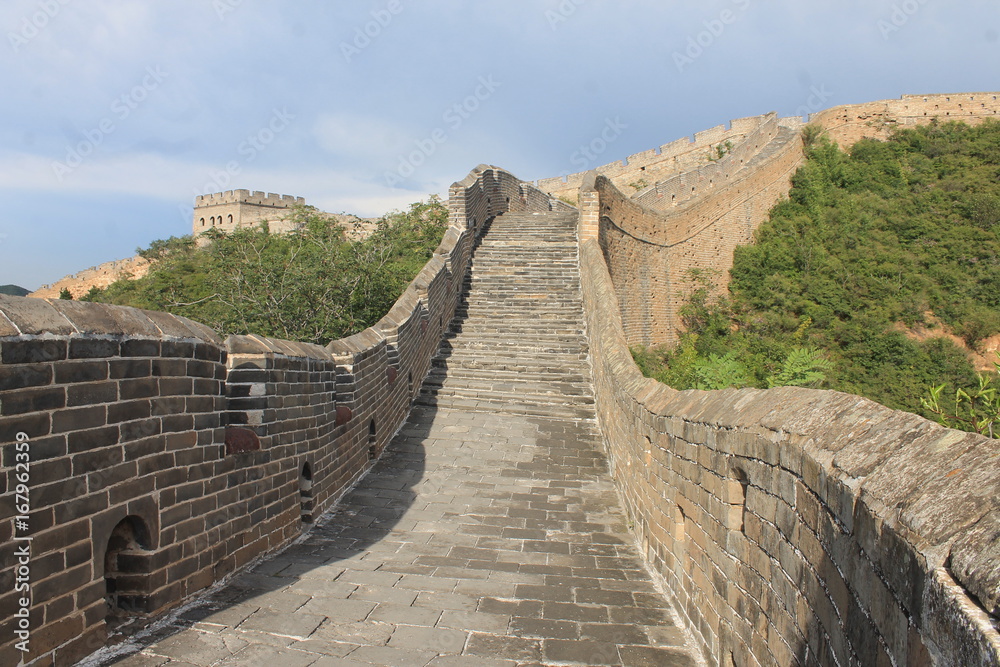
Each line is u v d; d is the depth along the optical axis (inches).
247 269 713.0
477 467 379.6
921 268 1053.8
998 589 59.2
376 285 738.8
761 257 1113.4
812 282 1027.3
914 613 74.2
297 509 259.9
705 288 1013.2
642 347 804.6
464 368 564.1
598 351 480.4
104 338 145.9
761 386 662.5
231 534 204.7
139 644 151.7
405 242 959.0
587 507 319.0
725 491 158.4
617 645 173.2
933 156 1406.3
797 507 117.3
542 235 826.2
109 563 161.3
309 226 1059.9
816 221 1214.9
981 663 58.4
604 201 764.0
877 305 967.6
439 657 158.9
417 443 422.6
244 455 212.8
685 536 194.7
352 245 904.9
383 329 439.2
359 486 341.1
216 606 179.2
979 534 68.2
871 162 1414.9
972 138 1427.2
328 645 160.1
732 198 1147.9
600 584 222.2
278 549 240.8
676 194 1099.3
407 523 288.2
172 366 171.3
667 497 219.0
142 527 162.1
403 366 468.4
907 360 842.8
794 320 960.9
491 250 786.8
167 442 169.5
